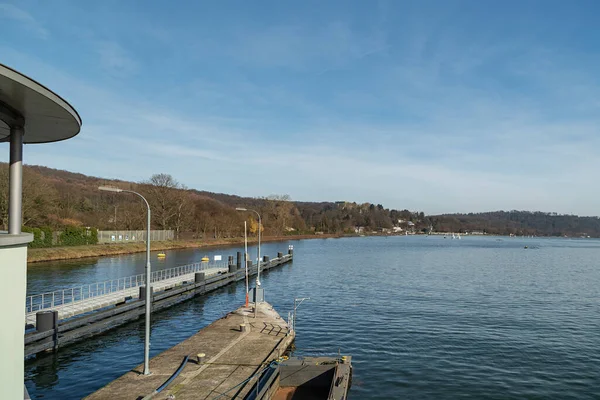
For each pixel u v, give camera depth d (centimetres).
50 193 8869
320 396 2255
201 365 2367
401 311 4475
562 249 17600
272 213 19600
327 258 10894
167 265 7725
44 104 1215
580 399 2381
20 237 1226
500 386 2536
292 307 4681
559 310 4588
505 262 10362
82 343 3138
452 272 8019
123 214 11825
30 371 2597
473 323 3981
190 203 13712
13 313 1223
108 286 5200
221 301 4947
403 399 2353
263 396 2000
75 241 8962
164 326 3738
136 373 2234
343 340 3403
